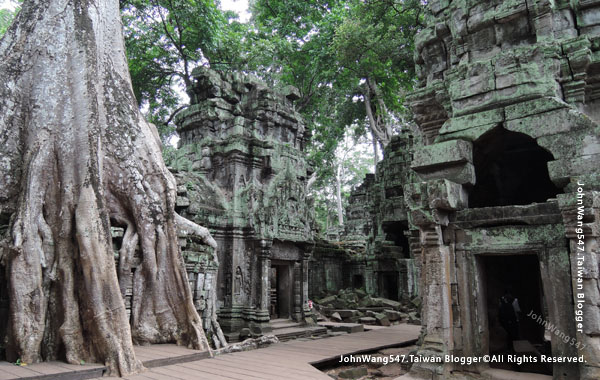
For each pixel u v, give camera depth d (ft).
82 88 28.09
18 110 28.09
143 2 61.21
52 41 29.19
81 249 24.67
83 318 24.27
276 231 46.98
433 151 27.40
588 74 25.31
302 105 87.61
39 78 28.45
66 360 23.58
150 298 29.96
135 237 29.81
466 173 26.66
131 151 30.71
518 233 24.29
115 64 32.30
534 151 33.09
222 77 51.39
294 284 50.49
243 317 43.93
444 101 30.58
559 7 26.55
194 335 29.40
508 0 27.32
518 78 25.82
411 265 69.82
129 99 32.22
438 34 31.99
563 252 22.56
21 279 24.08
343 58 74.23
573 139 23.34
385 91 87.56
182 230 36.29
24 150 27.45
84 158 26.43
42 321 24.09
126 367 23.18
